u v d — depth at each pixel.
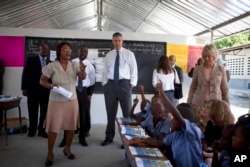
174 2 5.91
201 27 6.82
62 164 3.50
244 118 1.81
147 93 6.15
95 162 3.59
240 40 11.22
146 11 7.43
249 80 8.62
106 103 4.37
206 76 3.17
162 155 2.14
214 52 3.12
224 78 3.15
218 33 6.80
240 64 9.04
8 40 5.84
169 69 4.59
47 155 3.84
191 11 6.04
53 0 6.38
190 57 6.29
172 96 4.63
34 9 6.61
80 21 9.44
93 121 6.12
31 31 5.89
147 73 6.15
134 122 3.47
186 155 2.14
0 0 5.54
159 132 2.85
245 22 5.46
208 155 2.29
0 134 5.07
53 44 5.93
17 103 4.76
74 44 5.99
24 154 3.92
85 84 4.36
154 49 6.16
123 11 8.14
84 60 4.54
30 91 4.93
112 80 4.25
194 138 2.17
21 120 5.30
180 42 6.23
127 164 3.50
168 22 7.62
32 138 4.84
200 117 3.01
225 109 2.47
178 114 2.16
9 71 5.85
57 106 3.43
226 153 1.94
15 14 6.55
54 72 3.42
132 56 4.28
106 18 9.61
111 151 4.09
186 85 6.26
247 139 1.75
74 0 6.91
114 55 4.28
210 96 3.09
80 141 4.42
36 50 5.90
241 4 4.66
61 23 8.83
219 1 4.90
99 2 7.84
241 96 8.95
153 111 3.07
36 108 4.98
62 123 3.52
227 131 1.96
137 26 9.38
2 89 5.71
